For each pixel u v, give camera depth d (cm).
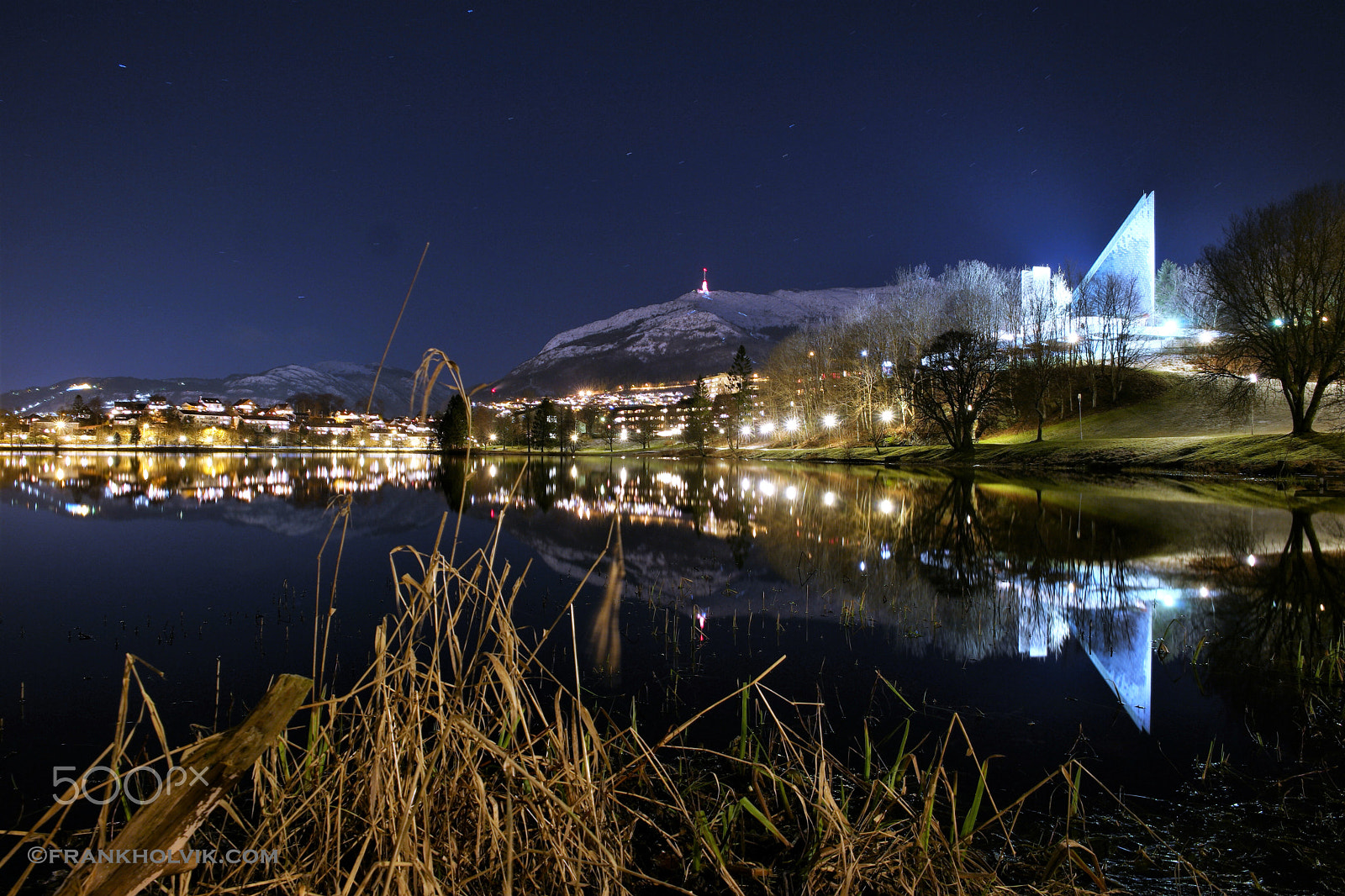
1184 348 6128
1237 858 346
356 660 670
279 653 693
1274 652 697
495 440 11862
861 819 310
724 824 333
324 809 290
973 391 4866
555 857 260
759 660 675
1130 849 355
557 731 293
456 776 272
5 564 1230
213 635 764
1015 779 434
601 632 771
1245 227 3222
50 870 329
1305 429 3092
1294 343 3123
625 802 369
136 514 2020
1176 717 536
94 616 852
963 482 3188
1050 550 1327
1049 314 6662
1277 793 415
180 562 1243
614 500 2531
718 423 10031
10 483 3259
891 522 1780
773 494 2698
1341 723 520
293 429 13562
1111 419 4994
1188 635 762
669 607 895
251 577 1103
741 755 376
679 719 519
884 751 469
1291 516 1739
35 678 622
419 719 264
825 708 552
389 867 222
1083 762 460
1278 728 513
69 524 1795
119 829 360
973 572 1127
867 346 6975
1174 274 8900
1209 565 1158
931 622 819
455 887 243
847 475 3950
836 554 1314
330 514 2016
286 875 239
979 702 569
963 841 312
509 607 295
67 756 468
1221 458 3195
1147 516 1781
